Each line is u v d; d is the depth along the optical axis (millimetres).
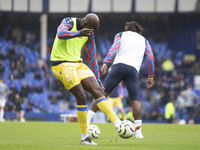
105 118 71375
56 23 104875
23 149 14258
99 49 102625
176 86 86250
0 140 21047
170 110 74375
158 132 31438
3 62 94750
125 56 23422
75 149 14266
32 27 107812
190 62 95375
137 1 95312
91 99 80250
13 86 74125
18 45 103812
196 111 74688
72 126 35625
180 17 105625
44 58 98500
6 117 72500
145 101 83938
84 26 17688
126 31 24438
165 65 93938
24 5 95375
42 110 81688
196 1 93500
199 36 105688
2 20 106188
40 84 88188
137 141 19922
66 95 81562
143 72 86375
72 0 95062
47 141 20094
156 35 106688
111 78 23375
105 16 103312
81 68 17562
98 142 18750
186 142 19516
